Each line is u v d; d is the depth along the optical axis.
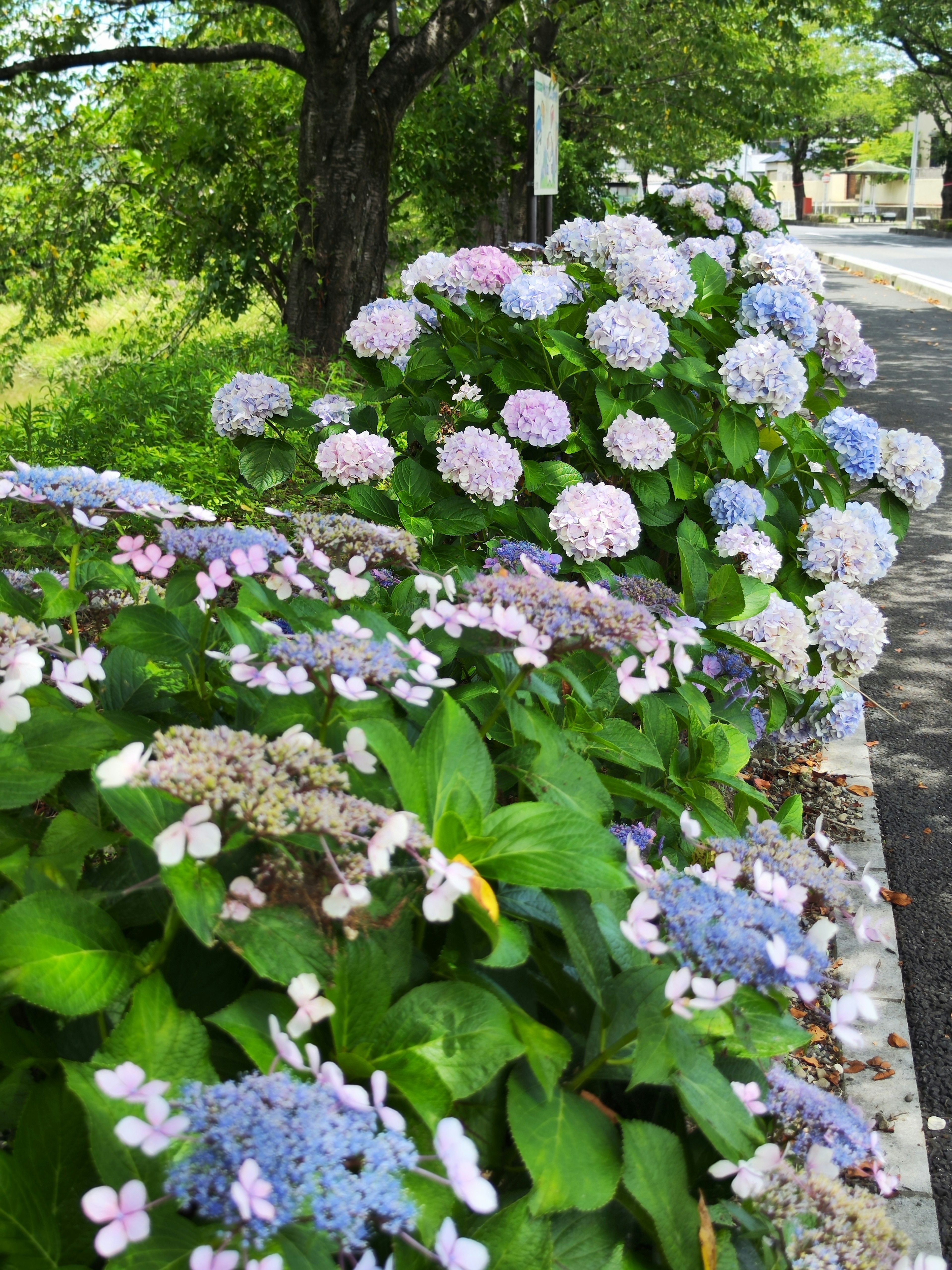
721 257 4.99
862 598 3.38
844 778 4.34
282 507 4.87
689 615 2.74
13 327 11.75
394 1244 1.13
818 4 16.22
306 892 1.21
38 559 4.05
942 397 11.43
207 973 1.32
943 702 5.07
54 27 10.01
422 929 1.44
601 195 18.53
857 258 30.53
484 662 2.03
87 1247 1.12
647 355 3.31
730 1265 1.30
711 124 17.97
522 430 3.20
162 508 1.76
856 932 1.53
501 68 13.72
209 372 7.06
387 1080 1.18
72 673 1.51
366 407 3.74
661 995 1.33
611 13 14.84
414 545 1.97
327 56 8.80
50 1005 1.14
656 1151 1.26
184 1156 1.02
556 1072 1.22
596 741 2.07
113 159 11.57
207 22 11.24
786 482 3.79
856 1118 1.51
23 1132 1.15
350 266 9.26
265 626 1.57
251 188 10.54
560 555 2.97
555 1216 1.31
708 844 1.77
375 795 1.47
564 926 1.40
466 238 12.88
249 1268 0.97
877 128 62.84
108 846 1.41
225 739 1.24
